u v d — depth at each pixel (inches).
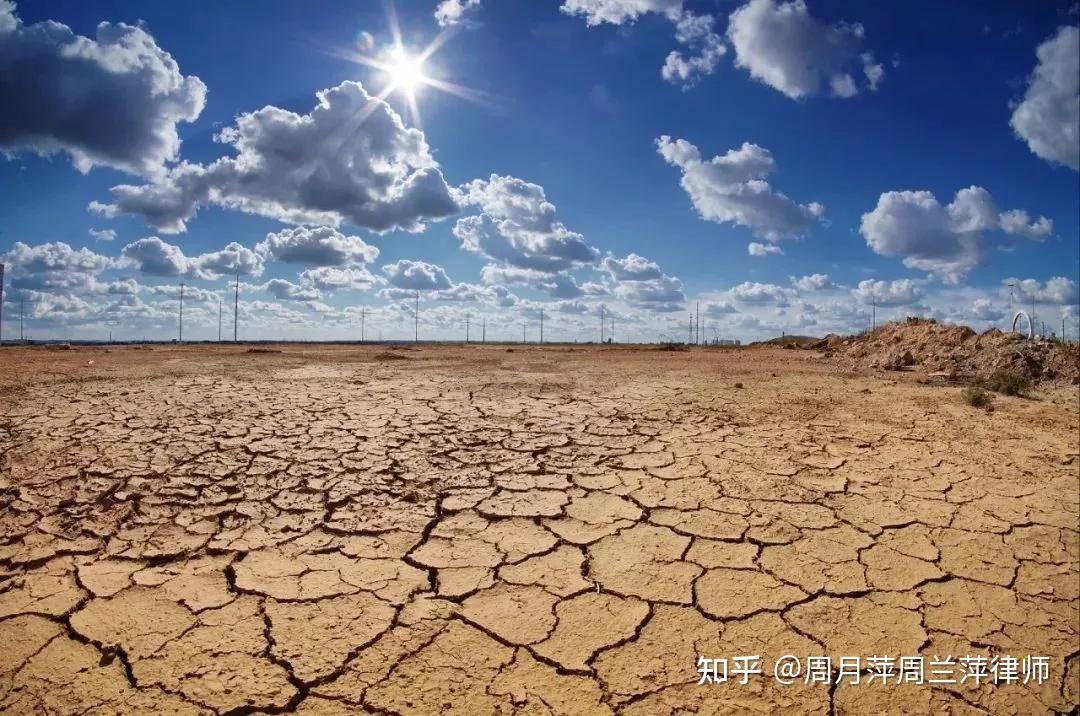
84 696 77.2
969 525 134.5
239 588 104.0
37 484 149.3
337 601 100.4
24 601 98.7
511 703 77.3
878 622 97.1
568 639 91.0
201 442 189.8
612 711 76.4
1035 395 341.7
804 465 176.9
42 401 258.7
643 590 105.3
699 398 305.6
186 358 608.4
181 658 84.8
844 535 128.5
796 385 373.4
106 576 107.3
